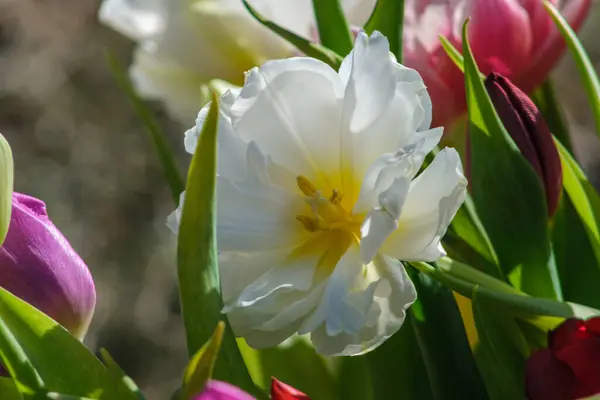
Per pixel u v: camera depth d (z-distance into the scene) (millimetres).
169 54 822
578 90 3309
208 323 643
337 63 722
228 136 679
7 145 670
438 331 698
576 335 669
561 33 751
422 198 663
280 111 683
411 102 668
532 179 717
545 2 728
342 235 692
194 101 838
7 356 661
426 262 690
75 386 665
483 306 685
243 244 676
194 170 635
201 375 610
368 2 809
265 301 670
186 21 814
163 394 3377
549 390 678
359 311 660
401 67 672
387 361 710
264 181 676
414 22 769
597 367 669
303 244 690
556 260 760
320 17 744
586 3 784
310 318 668
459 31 765
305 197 686
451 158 660
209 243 642
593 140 3254
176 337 3473
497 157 718
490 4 765
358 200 669
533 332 701
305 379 749
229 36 812
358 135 680
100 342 3418
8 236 705
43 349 666
